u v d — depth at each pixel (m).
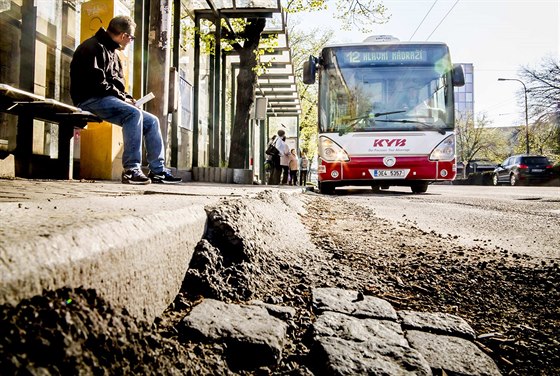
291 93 17.08
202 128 13.18
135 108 4.28
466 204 6.85
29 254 0.79
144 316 1.21
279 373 1.18
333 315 1.57
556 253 2.94
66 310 0.82
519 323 1.73
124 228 1.16
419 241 3.24
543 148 42.00
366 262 2.47
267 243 2.26
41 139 5.70
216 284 1.64
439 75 9.11
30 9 5.10
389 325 1.56
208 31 11.21
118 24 4.18
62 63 6.19
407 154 8.84
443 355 1.37
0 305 0.69
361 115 8.98
